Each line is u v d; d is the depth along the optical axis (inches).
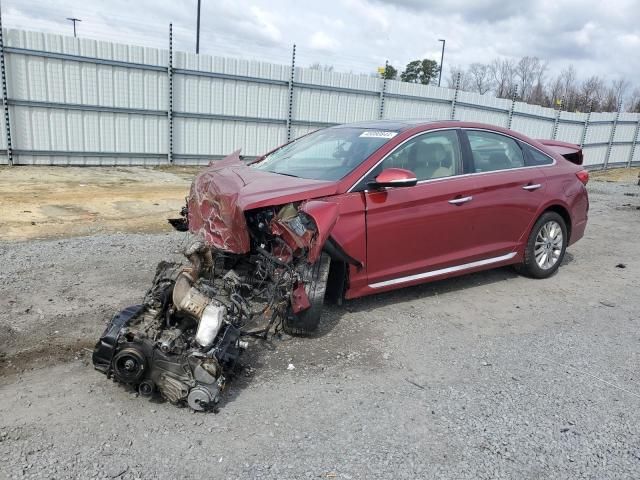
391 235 192.9
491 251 229.0
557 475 116.9
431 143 213.2
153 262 241.9
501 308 218.5
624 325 208.1
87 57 565.3
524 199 234.8
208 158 669.9
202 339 130.5
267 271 165.8
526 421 137.0
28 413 126.9
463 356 173.0
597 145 1060.5
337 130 234.5
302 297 164.2
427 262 207.5
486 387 153.6
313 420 132.3
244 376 151.1
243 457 116.7
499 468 118.0
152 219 351.3
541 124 956.6
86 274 221.6
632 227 415.8
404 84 783.7
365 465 116.6
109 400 134.4
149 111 615.8
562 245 259.9
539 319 209.3
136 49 593.0
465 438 128.5
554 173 251.1
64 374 145.4
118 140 607.2
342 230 179.6
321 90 721.6
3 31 519.8
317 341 176.1
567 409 143.9
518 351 179.0
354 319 196.4
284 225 160.1
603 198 586.2
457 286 241.9
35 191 420.5
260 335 171.8
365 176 189.0
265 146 704.4
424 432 130.1
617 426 136.9
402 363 165.5
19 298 192.5
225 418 130.6
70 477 107.0
